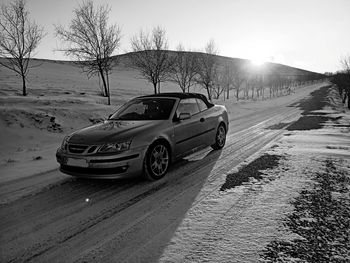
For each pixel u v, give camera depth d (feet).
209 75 104.01
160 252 7.58
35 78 153.58
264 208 10.01
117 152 12.43
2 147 27.48
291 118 45.83
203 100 20.47
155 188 12.93
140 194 12.23
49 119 38.55
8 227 9.57
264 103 114.62
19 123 34.50
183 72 96.94
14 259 7.61
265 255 7.11
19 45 60.34
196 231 8.63
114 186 13.46
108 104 62.03
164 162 14.76
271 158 17.43
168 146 15.16
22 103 46.19
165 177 14.56
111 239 8.46
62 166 13.91
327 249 7.29
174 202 11.12
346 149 19.20
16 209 11.16
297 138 24.53
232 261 6.94
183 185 13.15
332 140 22.74
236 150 20.65
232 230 8.54
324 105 85.51
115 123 15.30
